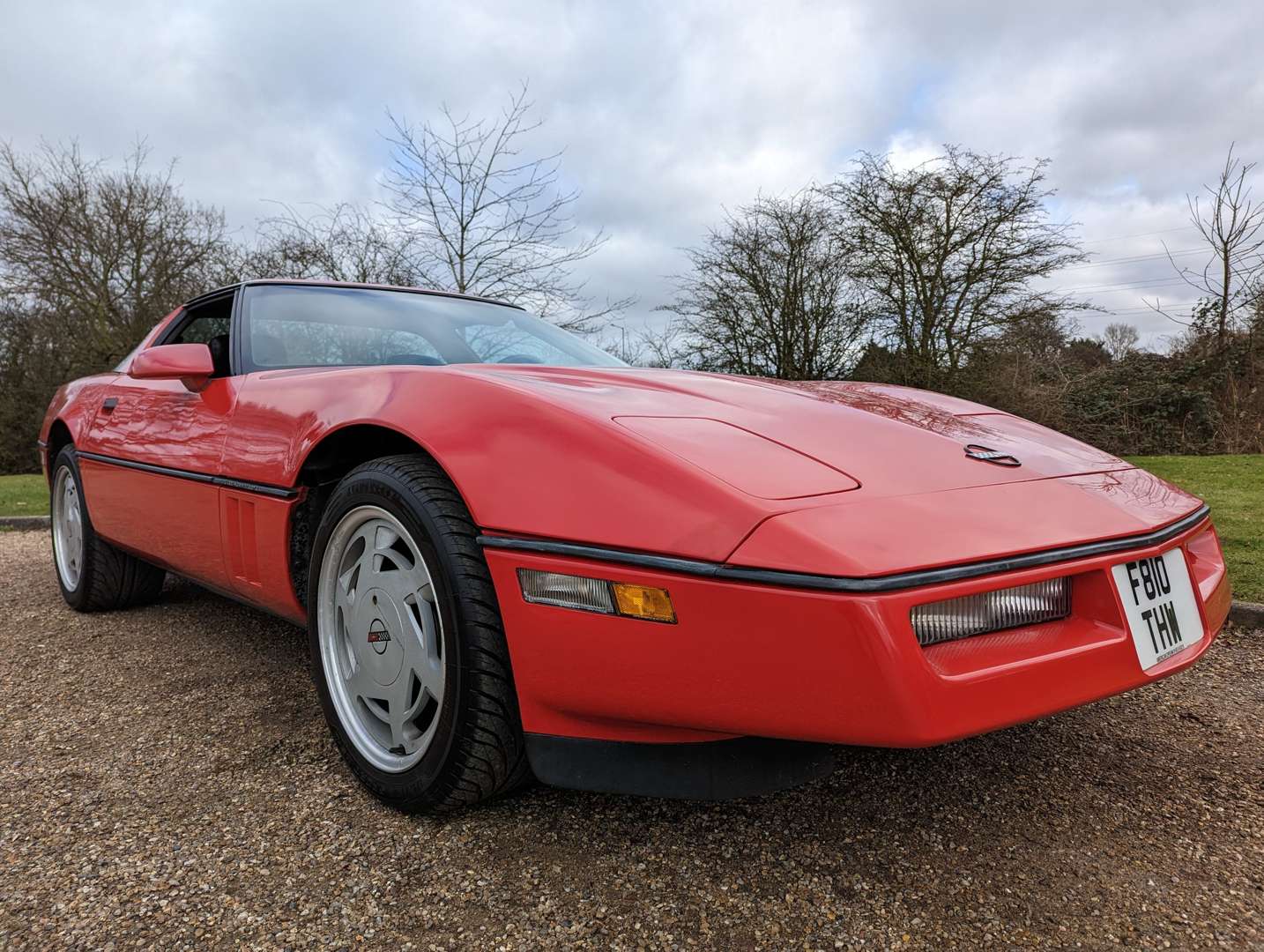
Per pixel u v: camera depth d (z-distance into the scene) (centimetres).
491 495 138
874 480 132
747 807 160
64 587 327
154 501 242
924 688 109
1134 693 226
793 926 124
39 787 171
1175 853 145
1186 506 164
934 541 119
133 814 159
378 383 173
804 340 1616
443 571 142
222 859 143
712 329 1659
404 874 138
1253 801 164
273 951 119
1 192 1614
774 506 119
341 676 175
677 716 122
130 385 280
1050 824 155
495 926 124
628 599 123
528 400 145
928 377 1537
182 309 303
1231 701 219
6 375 1778
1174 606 142
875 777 174
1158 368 1681
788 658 112
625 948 119
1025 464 153
